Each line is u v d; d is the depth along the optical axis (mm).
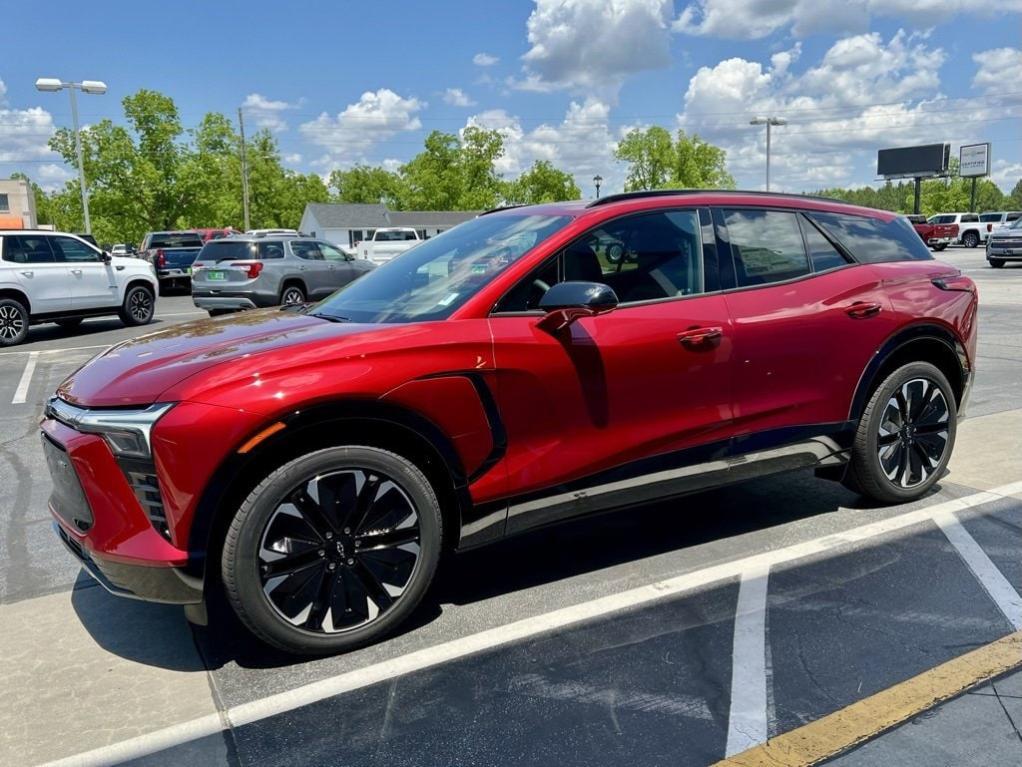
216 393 2727
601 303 3055
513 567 3785
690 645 3020
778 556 3816
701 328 3592
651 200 3742
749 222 3965
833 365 3996
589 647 3023
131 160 43062
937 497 4559
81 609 3473
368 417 2902
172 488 2695
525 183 75438
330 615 2961
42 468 5723
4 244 13070
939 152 64875
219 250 15266
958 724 2494
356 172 106625
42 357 11281
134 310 15250
